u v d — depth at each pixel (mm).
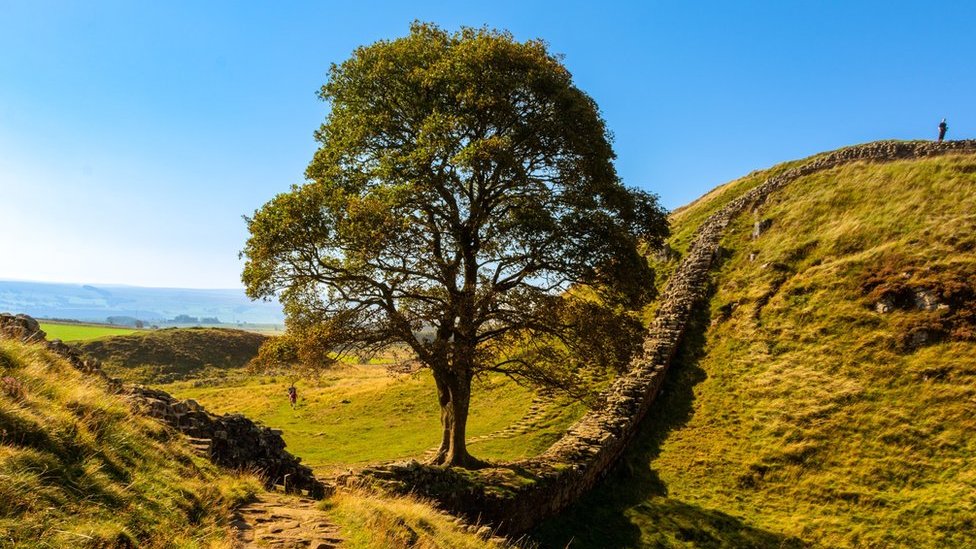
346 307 21438
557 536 19375
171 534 8289
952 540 19125
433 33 24625
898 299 32594
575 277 22281
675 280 46000
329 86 23781
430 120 20422
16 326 13172
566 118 22500
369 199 19078
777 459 25672
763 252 44500
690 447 28031
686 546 20062
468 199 23188
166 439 11992
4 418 8203
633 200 24125
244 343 91188
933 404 25938
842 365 30375
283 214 19359
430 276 21250
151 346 80125
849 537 20234
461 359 19609
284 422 39250
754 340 35625
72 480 8102
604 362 22297
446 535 11953
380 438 32344
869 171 48500
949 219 37000
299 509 11680
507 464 21812
